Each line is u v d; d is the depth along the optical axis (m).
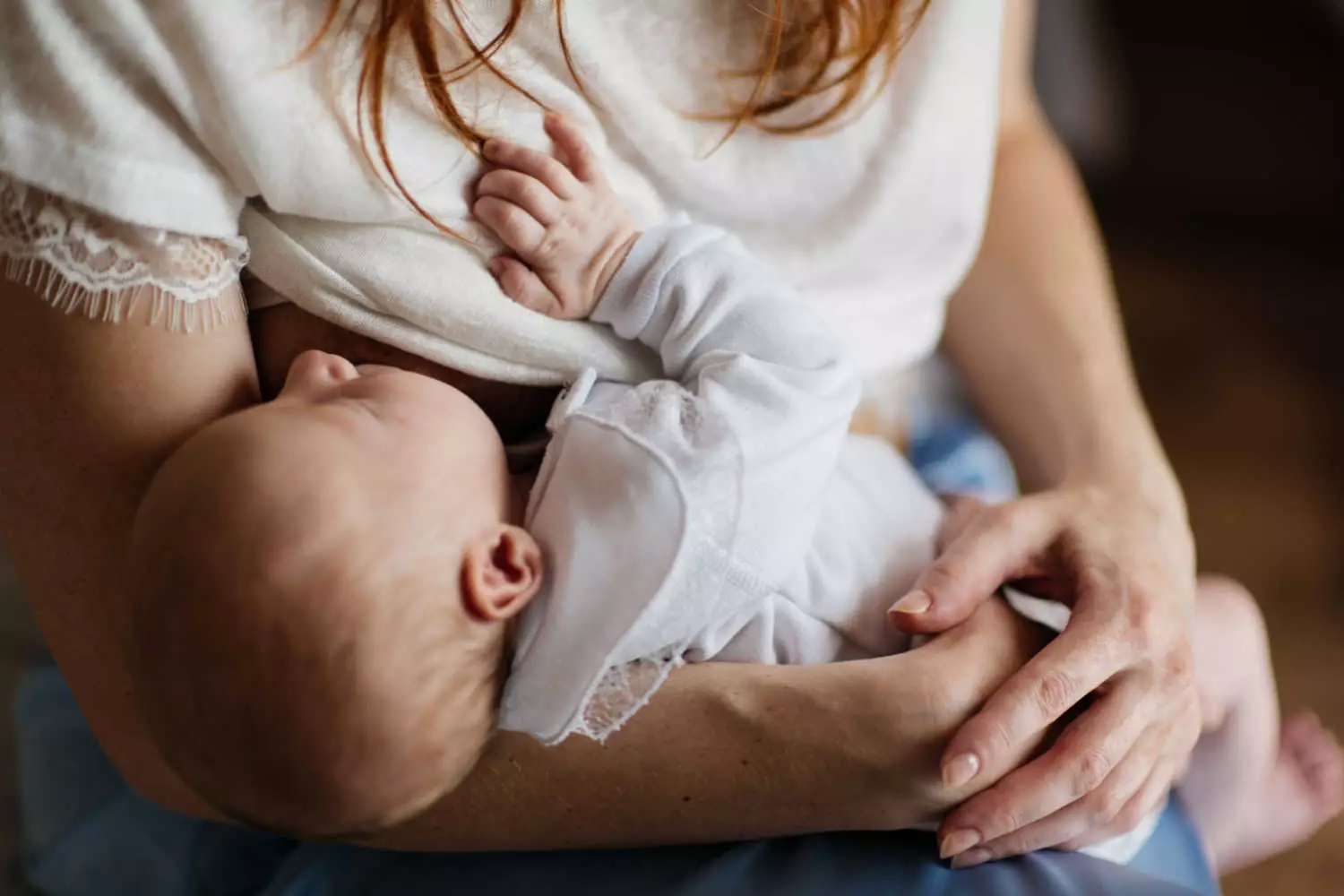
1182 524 0.97
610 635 0.72
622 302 0.81
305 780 0.68
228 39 0.69
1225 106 2.43
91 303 0.71
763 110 0.88
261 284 0.80
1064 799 0.79
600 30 0.82
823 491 0.85
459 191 0.78
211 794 0.71
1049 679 0.79
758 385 0.77
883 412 1.08
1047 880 0.81
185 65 0.69
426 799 0.72
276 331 0.81
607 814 0.82
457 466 0.72
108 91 0.68
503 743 0.79
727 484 0.73
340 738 0.67
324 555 0.66
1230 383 2.20
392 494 0.69
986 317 1.14
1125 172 2.50
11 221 0.69
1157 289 2.40
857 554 0.88
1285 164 2.43
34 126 0.68
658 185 0.89
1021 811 0.78
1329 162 2.41
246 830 0.99
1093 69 2.08
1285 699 1.71
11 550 0.80
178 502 0.68
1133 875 0.82
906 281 1.01
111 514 0.76
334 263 0.77
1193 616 1.07
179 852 1.00
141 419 0.74
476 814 0.82
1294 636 1.79
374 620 0.67
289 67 0.71
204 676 0.67
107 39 0.68
